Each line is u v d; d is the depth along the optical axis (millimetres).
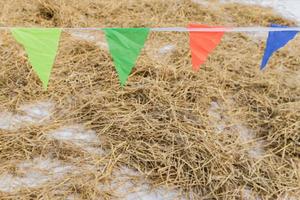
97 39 3422
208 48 1773
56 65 2998
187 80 2959
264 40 3650
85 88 2807
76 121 2525
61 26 3635
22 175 2143
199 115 2635
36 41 1652
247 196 2141
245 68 3188
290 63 3324
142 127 2482
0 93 2725
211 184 2170
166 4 4141
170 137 2428
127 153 2312
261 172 2277
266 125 2623
